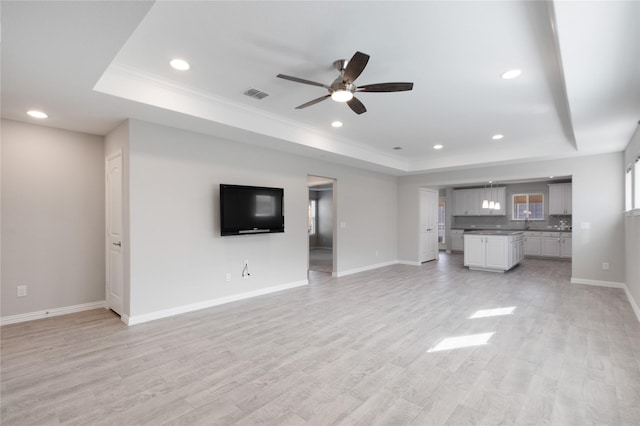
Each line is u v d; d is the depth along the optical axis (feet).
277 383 7.79
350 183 22.62
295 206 18.33
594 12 5.51
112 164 13.29
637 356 9.10
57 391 7.43
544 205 30.91
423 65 9.32
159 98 10.62
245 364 8.77
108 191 13.70
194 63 9.32
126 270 12.12
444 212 37.81
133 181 11.99
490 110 13.07
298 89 11.20
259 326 11.74
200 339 10.52
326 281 19.85
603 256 18.24
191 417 6.50
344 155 18.57
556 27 6.15
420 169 24.03
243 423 6.31
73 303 13.38
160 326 11.72
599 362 8.77
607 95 9.46
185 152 13.46
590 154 18.47
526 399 7.07
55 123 12.43
